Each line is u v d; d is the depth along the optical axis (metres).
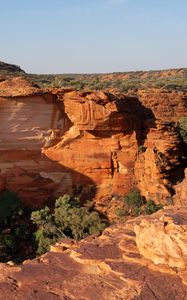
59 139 43.28
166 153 42.81
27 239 36.38
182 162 44.78
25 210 40.50
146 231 13.25
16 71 77.75
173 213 14.82
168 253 12.55
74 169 43.31
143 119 46.31
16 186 41.91
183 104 53.56
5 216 38.38
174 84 75.19
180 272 12.20
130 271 12.44
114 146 43.72
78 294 11.65
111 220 40.38
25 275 12.76
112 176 43.75
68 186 43.16
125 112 43.81
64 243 15.28
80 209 36.97
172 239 12.59
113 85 70.81
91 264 13.24
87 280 12.30
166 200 38.59
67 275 12.70
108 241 14.71
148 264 12.73
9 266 13.46
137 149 44.00
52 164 42.97
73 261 13.57
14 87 41.84
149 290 11.51
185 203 30.55
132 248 13.76
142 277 12.11
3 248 34.12
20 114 41.69
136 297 11.25
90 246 14.35
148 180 41.84
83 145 43.44
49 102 42.56
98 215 38.19
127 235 14.83
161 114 52.47
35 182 42.38
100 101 42.28
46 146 42.97
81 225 35.00
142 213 38.78
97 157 43.44
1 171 41.47
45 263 13.56
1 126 41.28
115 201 41.97
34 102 41.97
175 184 41.59
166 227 12.97
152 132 44.28
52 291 11.85
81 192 43.12
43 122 42.62
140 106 48.97
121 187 43.19
